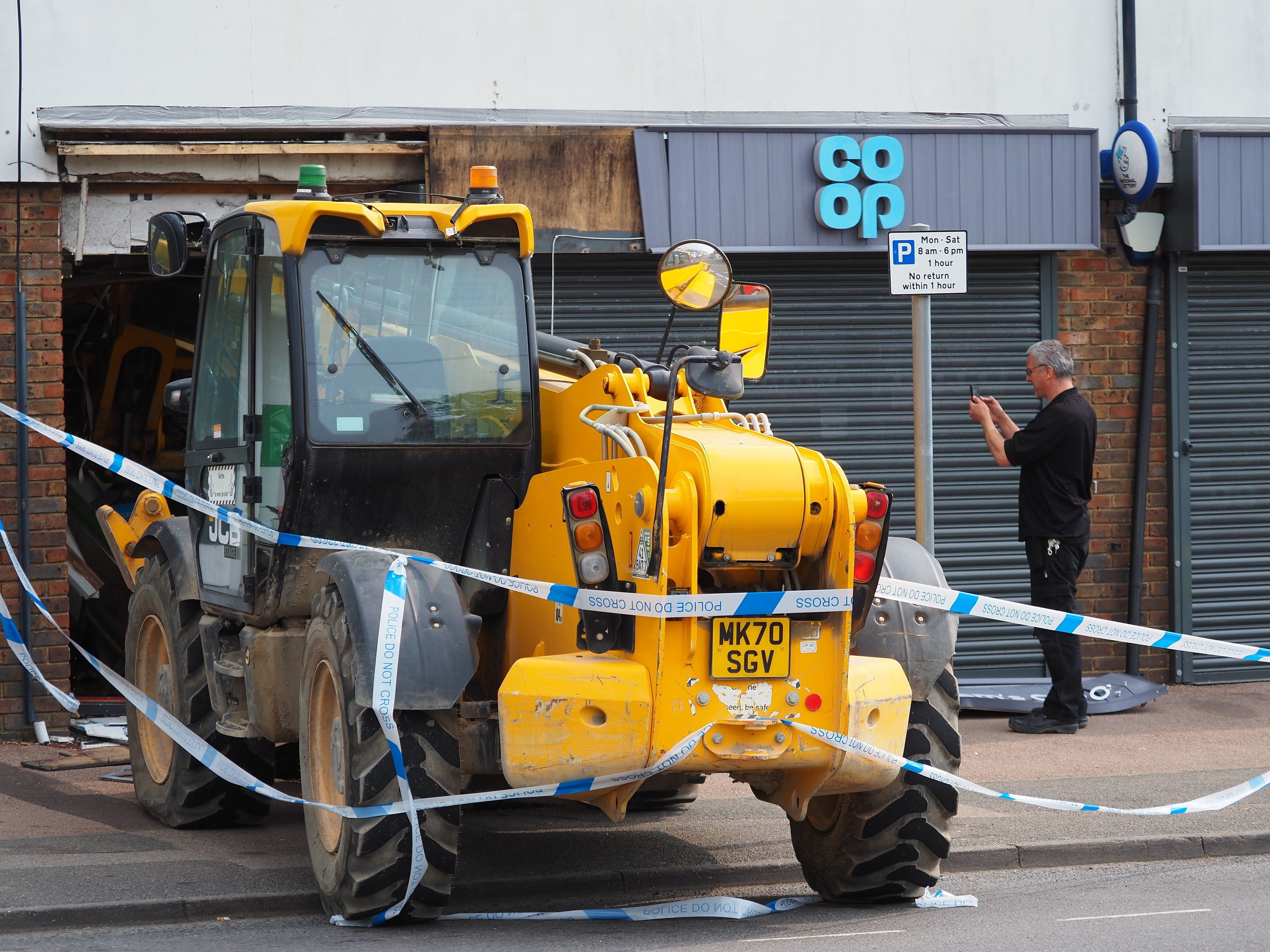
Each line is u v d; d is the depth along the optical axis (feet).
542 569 45.09
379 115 78.69
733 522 39.93
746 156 81.00
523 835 55.52
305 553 47.01
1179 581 87.45
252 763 56.75
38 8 74.28
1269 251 87.35
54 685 73.77
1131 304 87.35
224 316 53.16
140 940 42.06
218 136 77.41
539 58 80.43
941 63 84.84
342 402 46.50
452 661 41.50
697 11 81.97
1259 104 88.53
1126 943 41.19
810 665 40.83
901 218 82.48
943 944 41.14
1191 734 75.05
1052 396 74.02
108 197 76.02
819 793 42.73
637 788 42.16
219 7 76.74
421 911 43.29
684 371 45.73
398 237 47.09
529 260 49.26
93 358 91.50
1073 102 86.48
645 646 40.11
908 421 85.05
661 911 45.03
